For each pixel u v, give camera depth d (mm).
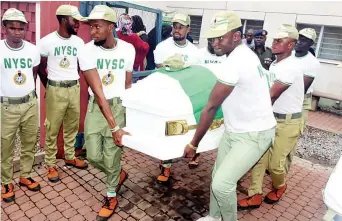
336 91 7785
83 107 4102
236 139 2375
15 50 2762
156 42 5051
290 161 3428
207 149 2584
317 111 7875
